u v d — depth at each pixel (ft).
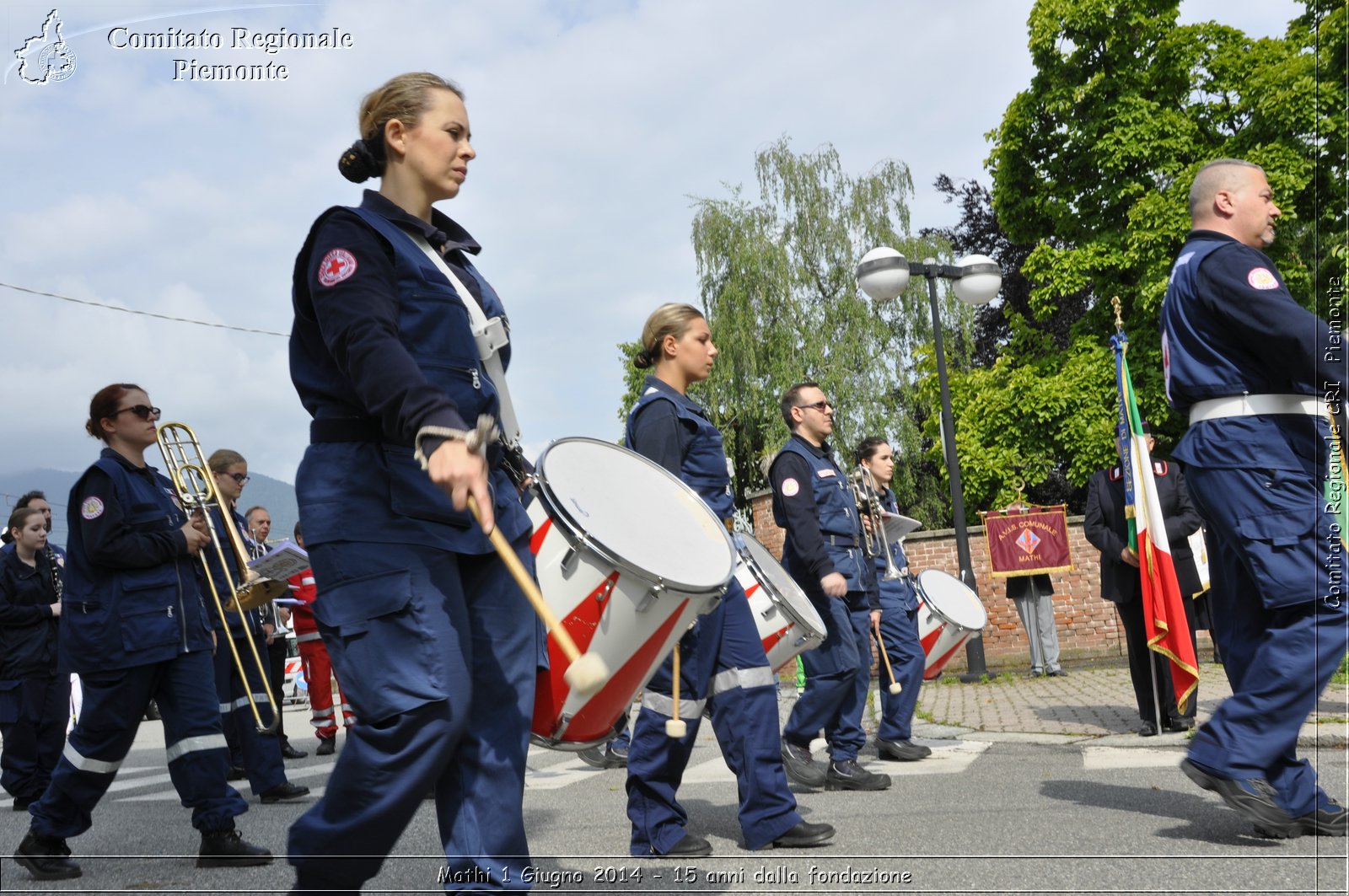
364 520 8.69
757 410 96.99
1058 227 86.89
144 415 17.12
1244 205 14.28
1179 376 14.08
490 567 9.45
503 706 9.36
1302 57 78.02
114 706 15.83
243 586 20.89
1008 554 48.24
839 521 21.17
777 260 98.43
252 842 18.08
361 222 9.02
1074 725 27.32
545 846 15.61
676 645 11.31
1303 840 12.82
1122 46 83.05
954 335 98.53
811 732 20.45
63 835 15.53
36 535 25.31
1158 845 12.93
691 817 17.74
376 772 8.43
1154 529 23.71
